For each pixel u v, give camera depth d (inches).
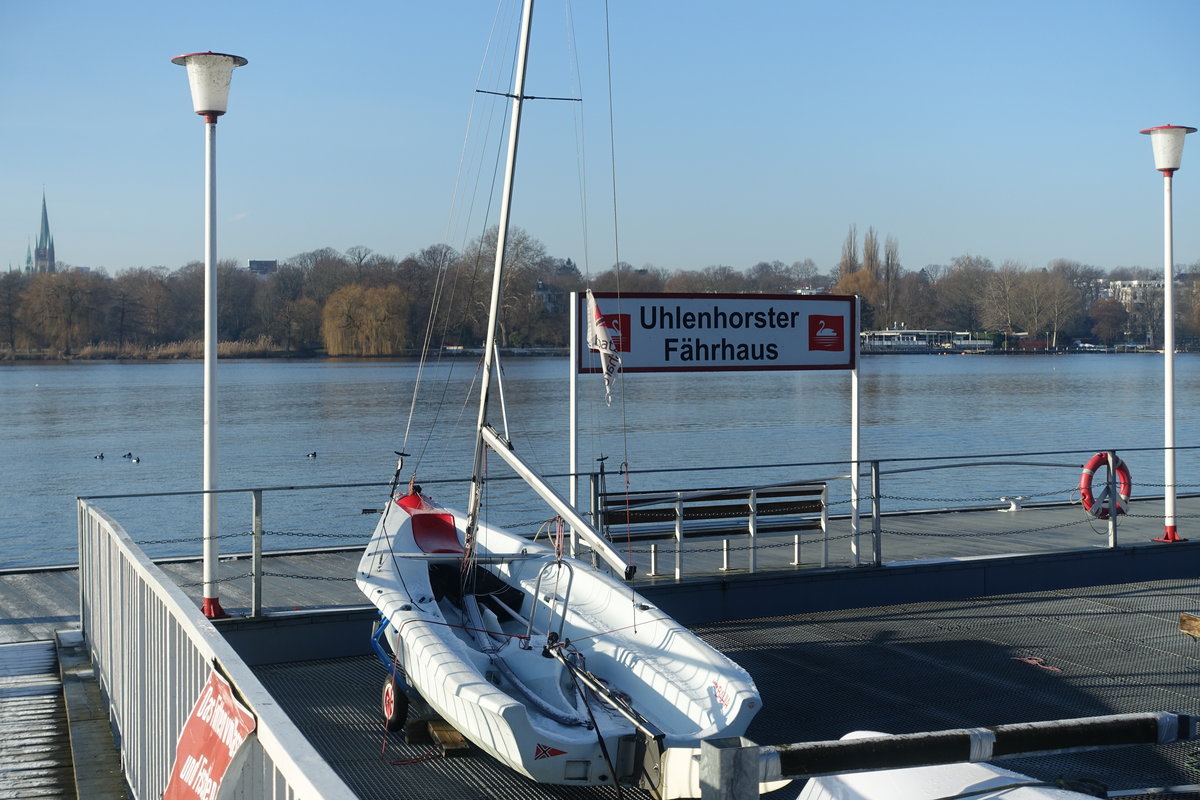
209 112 342.6
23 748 256.4
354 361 3624.5
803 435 1467.8
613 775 203.8
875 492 393.7
